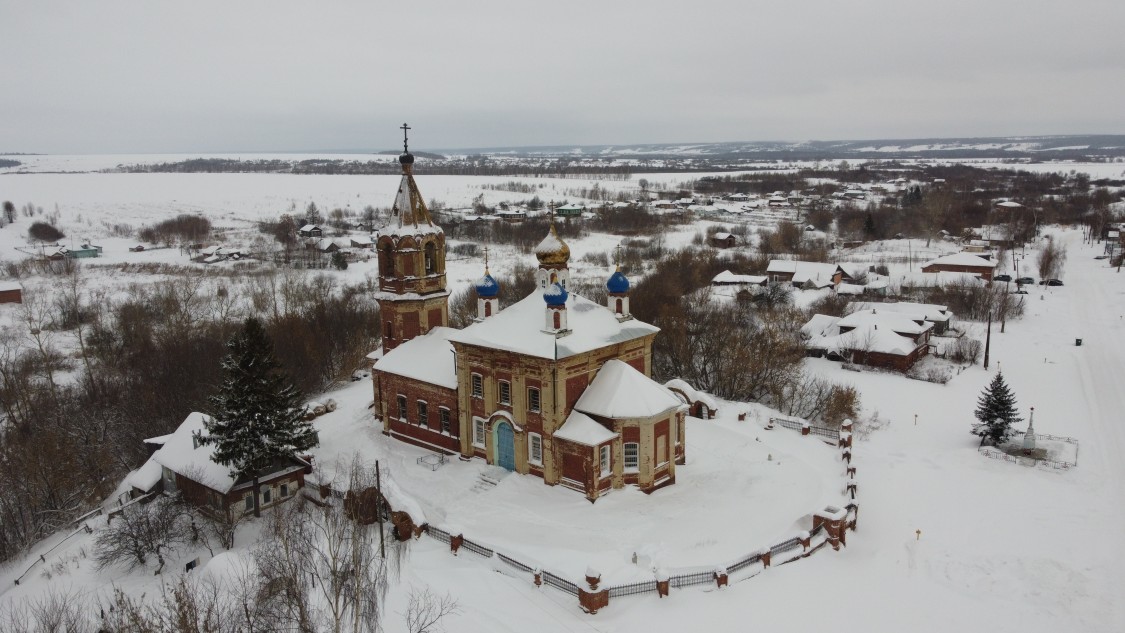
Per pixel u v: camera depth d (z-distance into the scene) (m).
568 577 37.53
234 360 46.34
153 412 69.56
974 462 57.09
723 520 44.53
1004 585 39.78
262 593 30.19
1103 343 96.44
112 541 43.91
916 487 52.22
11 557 49.16
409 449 57.66
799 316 100.25
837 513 42.94
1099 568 41.44
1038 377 82.25
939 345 95.25
